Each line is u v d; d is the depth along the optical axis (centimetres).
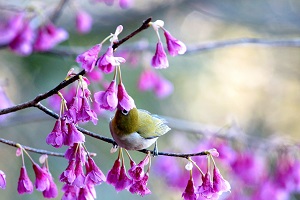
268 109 1795
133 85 1419
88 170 525
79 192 540
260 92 1798
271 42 952
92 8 1474
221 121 1738
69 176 509
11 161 1396
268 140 1023
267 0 1611
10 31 938
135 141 555
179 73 1644
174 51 514
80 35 1423
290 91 1794
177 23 1655
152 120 580
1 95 961
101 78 914
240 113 1786
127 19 1516
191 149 1021
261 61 1775
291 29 1583
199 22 1711
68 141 500
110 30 1487
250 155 979
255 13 1595
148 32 1562
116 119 552
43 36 956
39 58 1352
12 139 1408
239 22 1566
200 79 1702
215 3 1609
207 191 515
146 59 1069
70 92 859
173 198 1393
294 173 970
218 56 1755
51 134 502
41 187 556
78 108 492
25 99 1346
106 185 1399
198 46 956
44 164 585
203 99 1722
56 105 863
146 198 1398
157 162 1060
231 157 953
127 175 545
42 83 1347
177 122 1135
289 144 989
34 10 950
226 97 1752
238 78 1762
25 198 1335
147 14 1539
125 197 1398
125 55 1076
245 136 994
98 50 486
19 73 1362
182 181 1027
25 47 934
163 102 1555
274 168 998
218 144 966
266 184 985
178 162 1043
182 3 1587
